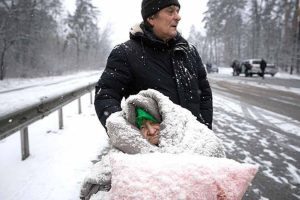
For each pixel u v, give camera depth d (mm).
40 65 48500
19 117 4883
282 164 5430
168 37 2324
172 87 2268
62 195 3812
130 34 2311
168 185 1228
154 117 1713
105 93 2154
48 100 6066
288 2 58969
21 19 41156
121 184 1254
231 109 11734
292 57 49625
